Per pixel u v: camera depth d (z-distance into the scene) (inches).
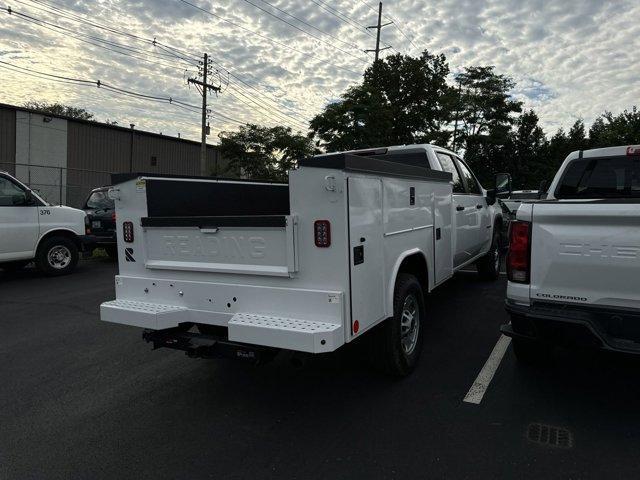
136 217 156.9
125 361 191.6
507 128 1503.4
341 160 122.7
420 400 150.7
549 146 1979.6
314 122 900.6
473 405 146.6
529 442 124.8
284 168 1139.9
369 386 162.4
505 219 386.6
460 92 1460.4
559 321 129.9
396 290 159.6
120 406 151.2
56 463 119.1
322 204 126.0
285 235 130.3
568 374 169.5
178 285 149.7
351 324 128.0
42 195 866.8
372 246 139.0
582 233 128.0
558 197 201.6
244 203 192.5
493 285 320.2
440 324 231.8
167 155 1334.9
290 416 142.3
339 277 126.1
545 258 133.7
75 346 210.7
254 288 136.3
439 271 204.7
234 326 127.2
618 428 131.7
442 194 205.9
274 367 182.4
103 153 1165.1
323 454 121.1
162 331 152.8
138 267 158.4
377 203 142.0
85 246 420.2
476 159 1518.2
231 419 141.3
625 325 123.7
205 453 122.7
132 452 123.8
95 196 496.1
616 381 163.0
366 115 884.0
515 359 184.7
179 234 148.9
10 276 393.1
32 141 1027.9
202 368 183.0
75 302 295.7
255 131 1168.2
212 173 1273.4
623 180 189.8
